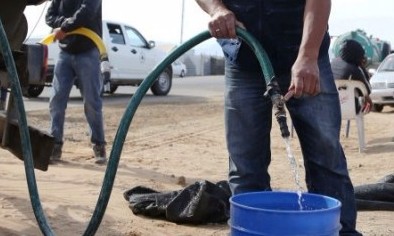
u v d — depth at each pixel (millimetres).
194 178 7004
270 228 2471
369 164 8148
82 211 5148
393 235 4805
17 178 6320
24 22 4527
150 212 5113
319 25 3268
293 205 2900
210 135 11195
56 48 15117
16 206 5152
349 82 9219
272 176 7141
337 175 3727
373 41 27734
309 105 3635
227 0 3652
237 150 3816
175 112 15523
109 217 5035
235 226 2596
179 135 10992
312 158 3742
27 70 4453
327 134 3658
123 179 6645
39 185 6059
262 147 3828
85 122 12414
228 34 3436
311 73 3215
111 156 3314
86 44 7223
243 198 2793
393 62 18562
